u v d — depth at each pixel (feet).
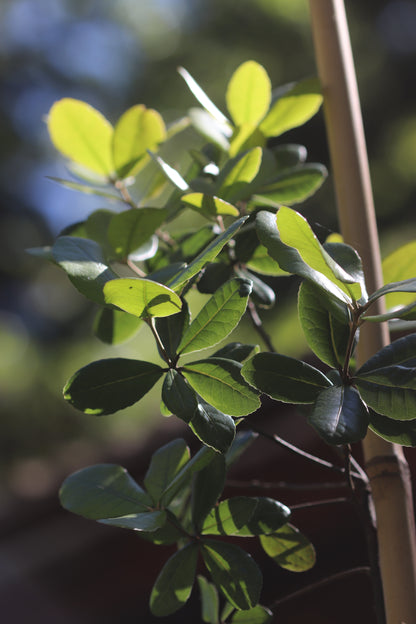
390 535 2.23
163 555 5.32
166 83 16.98
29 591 5.63
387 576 2.22
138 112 2.69
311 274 2.03
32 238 19.36
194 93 2.58
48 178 2.66
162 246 2.63
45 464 12.84
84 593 5.70
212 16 16.74
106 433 12.16
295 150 2.76
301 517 4.47
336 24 2.57
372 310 2.34
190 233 2.65
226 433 2.10
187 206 2.37
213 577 2.22
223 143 2.65
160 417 11.23
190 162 2.82
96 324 2.55
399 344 2.07
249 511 2.22
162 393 2.11
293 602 5.09
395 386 2.02
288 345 10.73
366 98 16.70
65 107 2.71
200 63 16.51
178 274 2.19
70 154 2.77
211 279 2.48
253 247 2.50
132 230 2.38
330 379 2.21
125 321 2.55
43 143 19.27
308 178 2.62
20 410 13.73
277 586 5.14
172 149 11.52
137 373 2.15
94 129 2.74
